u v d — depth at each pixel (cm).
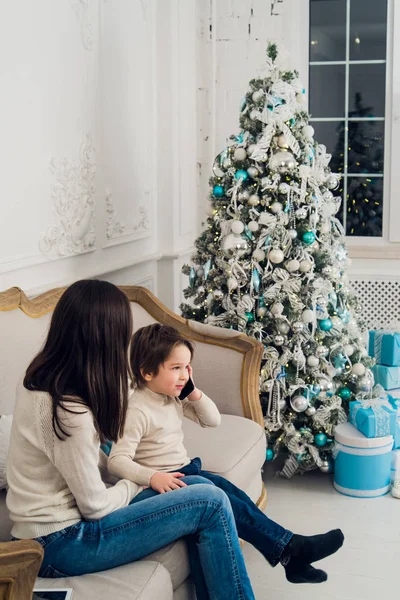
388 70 498
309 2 506
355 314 388
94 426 194
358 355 371
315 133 517
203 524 208
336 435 354
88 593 188
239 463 273
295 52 496
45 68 329
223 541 207
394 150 498
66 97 350
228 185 359
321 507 341
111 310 196
